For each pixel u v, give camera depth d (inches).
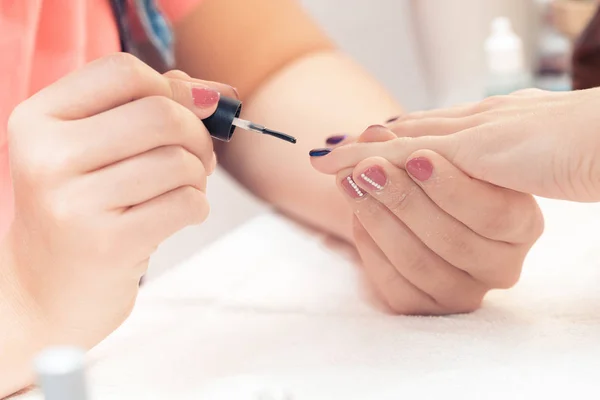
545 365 21.4
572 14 48.1
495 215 23.3
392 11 53.9
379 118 31.9
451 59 46.8
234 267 28.9
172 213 22.0
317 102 32.7
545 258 26.6
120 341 24.7
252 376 22.2
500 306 24.5
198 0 34.2
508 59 44.1
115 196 21.7
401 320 24.5
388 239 24.2
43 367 16.5
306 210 31.5
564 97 23.4
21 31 27.8
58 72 29.6
